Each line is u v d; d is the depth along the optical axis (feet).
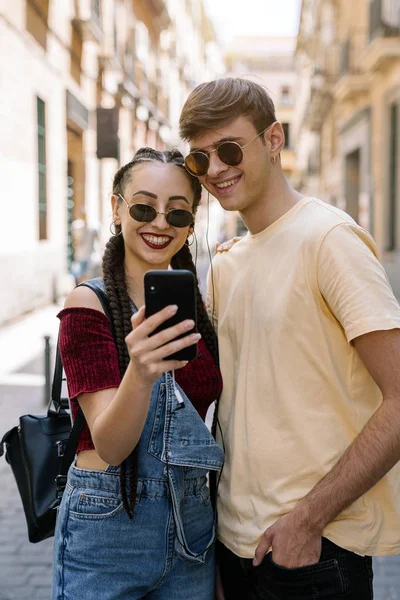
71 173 51.01
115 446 4.43
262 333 5.27
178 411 5.15
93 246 39.22
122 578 5.01
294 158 177.99
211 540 5.44
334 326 5.08
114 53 58.23
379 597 9.61
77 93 48.24
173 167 5.40
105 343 4.85
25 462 6.29
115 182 5.64
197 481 5.37
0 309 32.17
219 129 5.27
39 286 39.11
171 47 94.94
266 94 5.42
